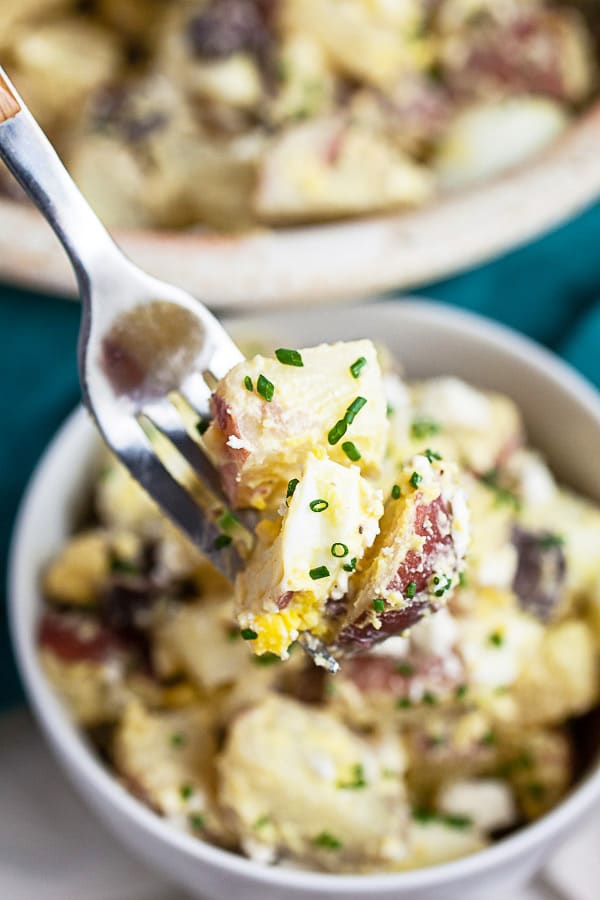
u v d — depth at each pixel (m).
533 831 0.42
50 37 0.58
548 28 0.58
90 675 0.46
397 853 0.43
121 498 0.47
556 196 0.51
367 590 0.35
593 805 0.43
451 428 0.47
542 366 0.49
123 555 0.46
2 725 0.53
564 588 0.46
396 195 0.53
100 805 0.44
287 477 0.36
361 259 0.50
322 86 0.57
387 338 0.50
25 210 0.49
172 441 0.38
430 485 0.35
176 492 0.38
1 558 0.54
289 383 0.35
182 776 0.44
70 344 0.53
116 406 0.38
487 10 0.59
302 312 0.49
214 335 0.38
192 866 0.43
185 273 0.49
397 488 0.36
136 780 0.44
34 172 0.36
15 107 0.36
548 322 0.56
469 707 0.45
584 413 0.48
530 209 0.51
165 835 0.42
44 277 0.49
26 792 0.52
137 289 0.37
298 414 0.35
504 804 0.45
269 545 0.36
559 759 0.45
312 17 0.57
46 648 0.46
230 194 0.55
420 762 0.45
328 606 0.36
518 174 0.52
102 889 0.50
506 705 0.45
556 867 0.50
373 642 0.36
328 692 0.44
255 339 0.49
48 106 0.58
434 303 0.55
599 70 0.60
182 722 0.45
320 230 0.50
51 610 0.47
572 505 0.48
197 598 0.46
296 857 0.43
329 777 0.43
